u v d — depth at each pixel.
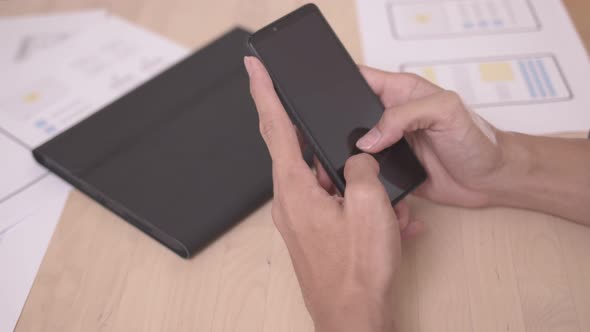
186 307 0.52
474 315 0.50
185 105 0.67
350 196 0.43
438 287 0.52
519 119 0.66
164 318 0.51
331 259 0.44
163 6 0.88
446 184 0.58
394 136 0.52
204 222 0.55
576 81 0.70
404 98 0.61
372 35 0.79
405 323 0.49
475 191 0.57
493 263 0.53
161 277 0.54
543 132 0.64
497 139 0.55
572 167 0.55
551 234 0.56
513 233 0.56
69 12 0.87
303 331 0.49
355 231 0.43
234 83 0.69
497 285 0.52
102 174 0.60
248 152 0.61
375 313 0.42
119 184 0.59
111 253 0.56
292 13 0.56
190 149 0.62
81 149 0.62
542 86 0.70
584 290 0.51
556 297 0.50
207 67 0.71
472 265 0.53
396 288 0.52
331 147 0.53
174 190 0.58
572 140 0.58
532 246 0.55
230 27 0.83
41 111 0.72
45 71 0.78
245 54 0.73
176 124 0.64
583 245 0.54
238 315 0.51
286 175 0.46
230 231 0.57
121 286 0.53
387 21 0.82
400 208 0.55
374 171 0.46
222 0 0.88
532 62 0.73
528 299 0.50
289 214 0.46
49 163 0.63
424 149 0.57
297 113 0.53
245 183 0.58
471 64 0.73
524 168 0.55
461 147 0.53
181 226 0.55
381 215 0.42
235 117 0.65
